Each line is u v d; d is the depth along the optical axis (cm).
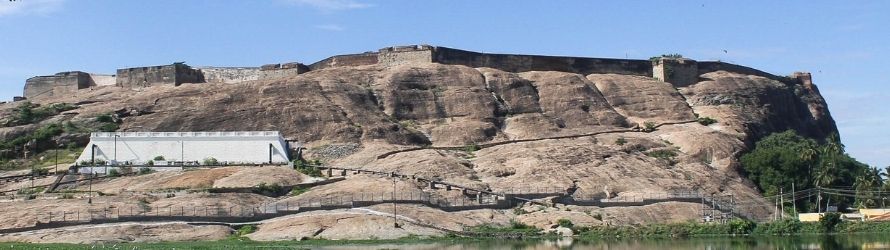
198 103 18162
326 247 11200
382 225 12912
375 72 19725
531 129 18625
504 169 15950
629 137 18088
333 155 16912
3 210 13100
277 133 16625
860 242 11400
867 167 17762
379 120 18262
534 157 16388
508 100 19400
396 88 19125
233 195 14012
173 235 12431
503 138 18362
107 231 12344
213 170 15300
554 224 13662
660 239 12694
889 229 13225
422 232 12875
